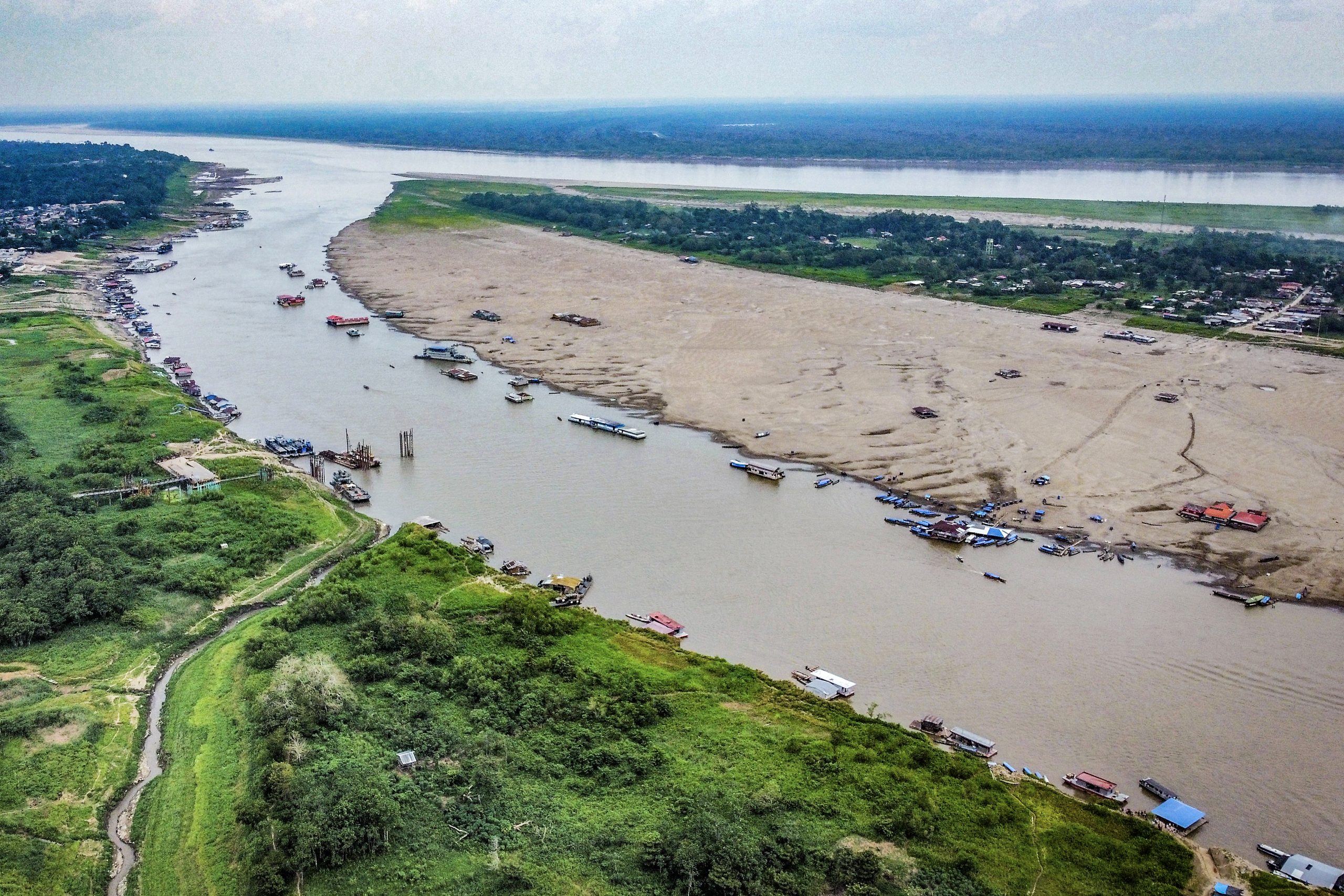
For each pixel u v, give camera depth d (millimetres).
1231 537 139500
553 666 105188
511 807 84312
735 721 96875
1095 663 110375
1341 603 123625
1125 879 78188
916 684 106250
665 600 123250
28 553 121688
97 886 77125
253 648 107062
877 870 76562
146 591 120062
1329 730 99562
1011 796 87500
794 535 140875
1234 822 87250
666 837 79688
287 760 87250
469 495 154875
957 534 138125
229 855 79312
